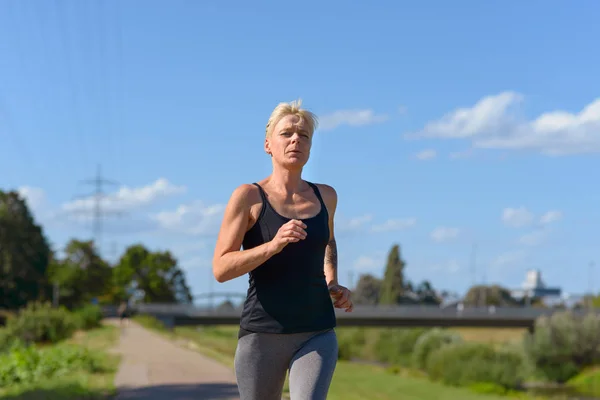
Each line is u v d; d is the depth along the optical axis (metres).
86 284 159.00
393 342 81.56
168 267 199.62
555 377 61.88
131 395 14.94
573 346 63.84
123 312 84.88
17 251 118.56
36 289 119.81
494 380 51.66
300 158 4.69
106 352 29.06
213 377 18.75
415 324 105.19
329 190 4.99
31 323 44.84
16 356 20.70
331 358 4.67
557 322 66.56
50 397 14.15
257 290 4.68
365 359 82.06
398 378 39.38
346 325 102.62
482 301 197.50
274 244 4.32
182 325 110.75
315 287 4.70
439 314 108.38
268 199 4.71
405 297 175.38
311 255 4.66
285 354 4.71
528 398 44.50
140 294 197.50
